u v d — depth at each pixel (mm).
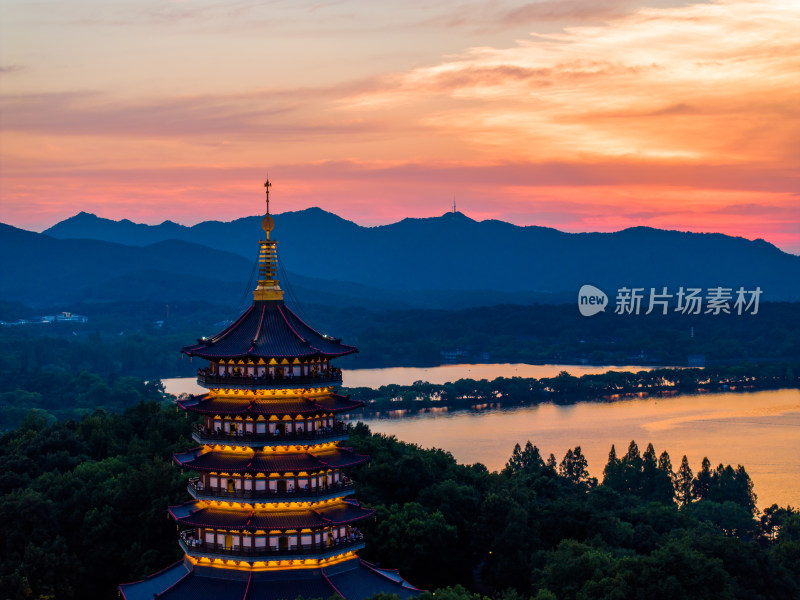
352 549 156625
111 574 199375
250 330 159750
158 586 157875
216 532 153250
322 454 156375
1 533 197500
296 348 155625
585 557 184125
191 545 154500
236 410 152375
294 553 152250
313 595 150500
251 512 152875
